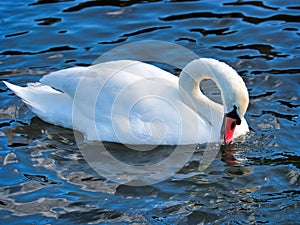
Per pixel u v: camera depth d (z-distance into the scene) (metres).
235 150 11.43
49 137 11.83
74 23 15.49
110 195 10.37
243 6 16.11
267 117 12.30
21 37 14.98
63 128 12.02
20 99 12.96
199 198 10.27
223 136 11.44
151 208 10.06
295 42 14.71
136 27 15.36
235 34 15.05
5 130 12.06
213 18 15.65
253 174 10.80
